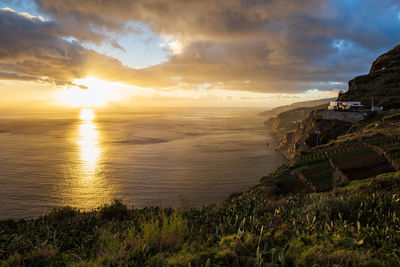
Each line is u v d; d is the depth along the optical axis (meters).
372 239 4.79
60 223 9.95
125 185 106.31
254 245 4.62
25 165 134.25
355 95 123.81
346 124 85.31
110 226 8.50
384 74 133.25
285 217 7.41
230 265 3.98
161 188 103.06
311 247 4.41
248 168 135.62
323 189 28.91
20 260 5.13
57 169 128.88
